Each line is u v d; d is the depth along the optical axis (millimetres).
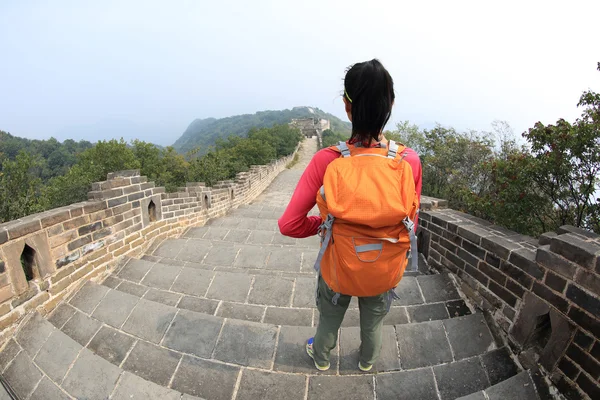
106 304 3098
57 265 3193
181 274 3836
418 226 4141
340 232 1544
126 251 4371
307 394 2184
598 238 2119
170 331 2719
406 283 3381
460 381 2275
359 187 1439
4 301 2676
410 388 2225
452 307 3084
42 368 2359
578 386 1958
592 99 4062
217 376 2334
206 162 23359
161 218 5461
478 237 2939
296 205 1688
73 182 14836
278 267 4457
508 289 2582
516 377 2143
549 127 4379
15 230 2750
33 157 10188
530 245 2648
